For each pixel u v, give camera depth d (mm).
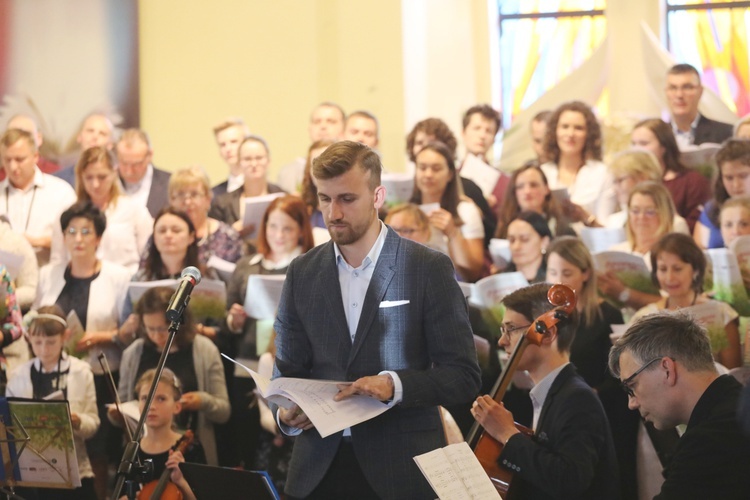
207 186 7359
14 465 4793
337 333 3701
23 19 8383
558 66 8367
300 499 3713
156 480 5586
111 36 8383
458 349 3623
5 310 6664
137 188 7629
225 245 7301
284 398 3590
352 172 3584
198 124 8359
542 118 7562
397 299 3672
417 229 6922
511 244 6844
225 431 6723
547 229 6820
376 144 7855
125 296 7113
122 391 6723
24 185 7688
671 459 3354
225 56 8352
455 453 3174
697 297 6277
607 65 8211
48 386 6797
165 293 6742
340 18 8242
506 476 4113
